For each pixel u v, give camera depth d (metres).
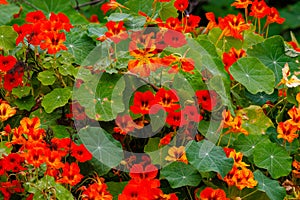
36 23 1.74
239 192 1.73
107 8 1.87
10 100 1.79
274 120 1.84
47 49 1.79
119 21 1.81
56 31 1.74
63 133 1.72
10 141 1.75
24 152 1.63
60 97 1.72
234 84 1.85
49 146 1.62
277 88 1.83
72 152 1.63
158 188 1.68
